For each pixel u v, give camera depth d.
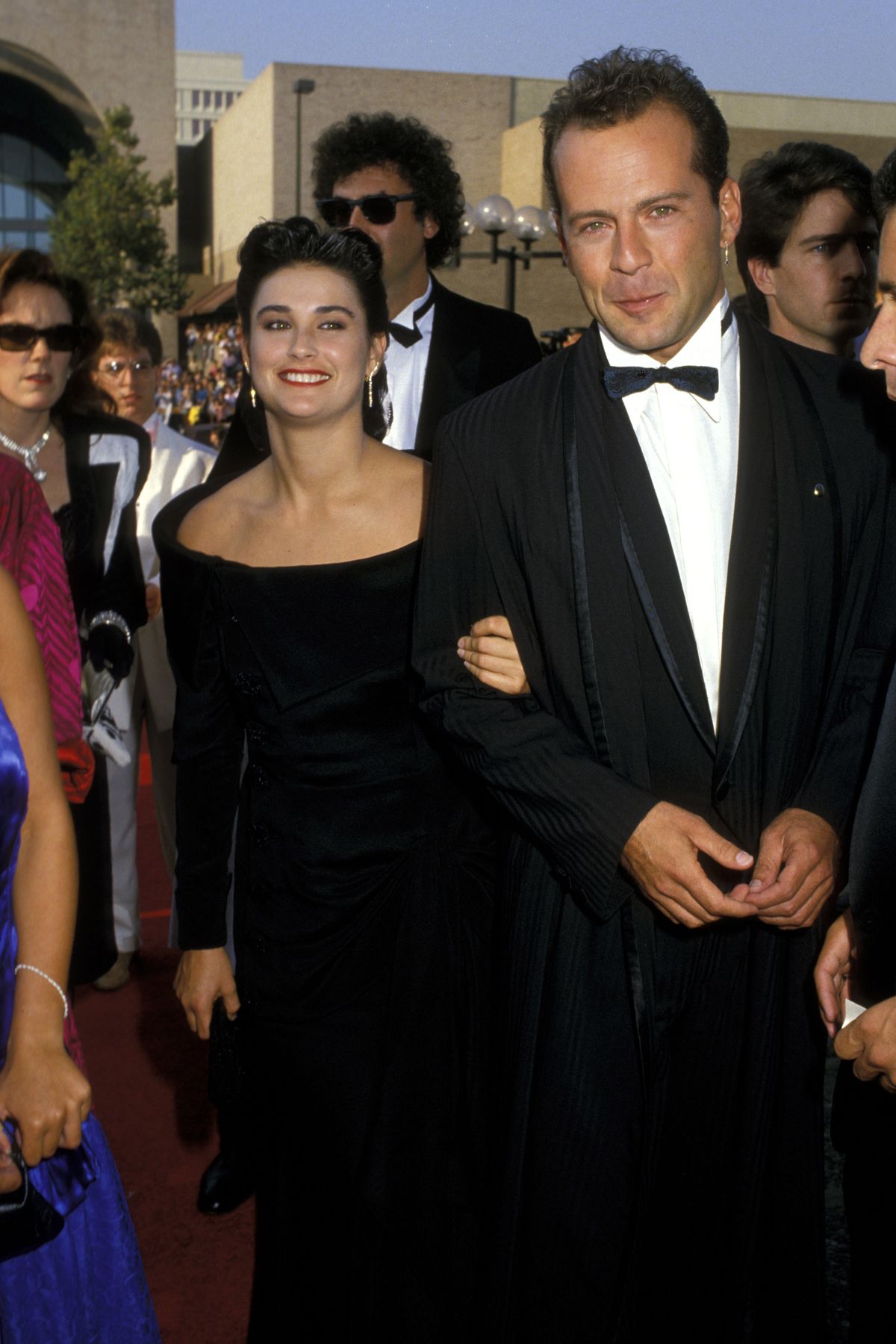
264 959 2.32
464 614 2.16
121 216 42.94
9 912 1.72
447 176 3.42
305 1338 2.39
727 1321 2.08
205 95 124.25
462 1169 2.32
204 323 48.19
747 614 1.94
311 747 2.27
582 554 1.97
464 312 3.51
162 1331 2.60
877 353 1.62
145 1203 3.02
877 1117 1.80
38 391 3.31
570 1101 2.03
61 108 52.41
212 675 2.37
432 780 2.30
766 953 2.02
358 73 39.66
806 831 1.95
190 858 2.43
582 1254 2.03
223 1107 2.48
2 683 1.78
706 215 1.90
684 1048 2.05
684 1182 2.09
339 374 2.24
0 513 2.03
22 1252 1.69
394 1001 2.27
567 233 1.95
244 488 2.44
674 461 1.99
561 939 2.06
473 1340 2.27
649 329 1.91
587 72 1.91
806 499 1.96
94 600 3.42
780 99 27.36
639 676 1.99
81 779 2.15
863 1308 1.87
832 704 2.04
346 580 2.25
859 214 3.07
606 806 1.95
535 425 2.04
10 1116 1.66
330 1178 2.33
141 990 4.09
